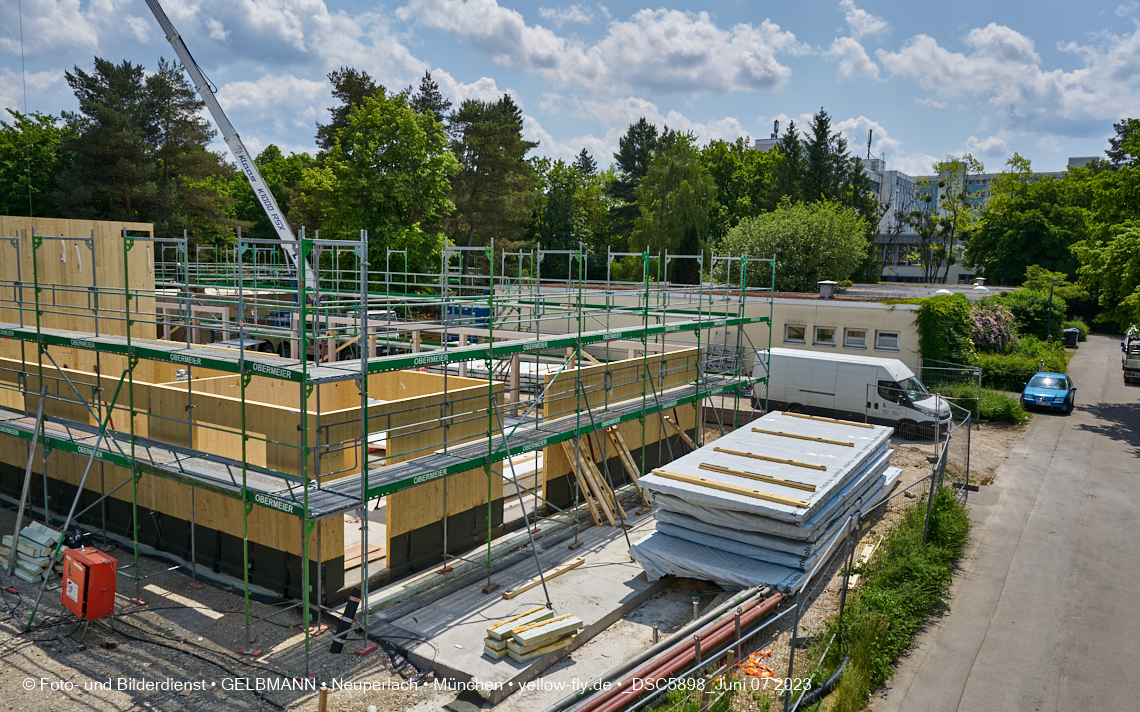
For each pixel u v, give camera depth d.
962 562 13.23
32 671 9.14
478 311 27.22
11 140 40.62
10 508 14.90
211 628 10.25
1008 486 17.66
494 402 13.42
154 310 17.81
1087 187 58.38
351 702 8.61
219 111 25.98
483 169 50.19
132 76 37.44
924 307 25.28
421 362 10.68
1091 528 14.90
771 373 23.66
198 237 41.03
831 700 8.84
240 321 10.30
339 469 10.63
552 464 14.79
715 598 11.48
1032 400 26.14
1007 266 57.09
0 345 17.34
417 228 40.12
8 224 17.06
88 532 13.55
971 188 83.19
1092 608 11.49
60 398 12.27
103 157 35.31
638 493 16.39
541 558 13.12
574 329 29.45
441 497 12.38
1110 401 28.17
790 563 11.34
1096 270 26.03
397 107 38.94
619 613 11.15
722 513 11.95
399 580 11.65
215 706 8.48
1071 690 9.27
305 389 9.33
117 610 10.73
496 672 9.09
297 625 10.33
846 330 26.73
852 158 71.69
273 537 11.06
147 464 11.23
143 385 12.29
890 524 14.84
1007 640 10.52
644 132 78.56
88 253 17.33
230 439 13.23
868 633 9.73
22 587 11.55
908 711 8.79
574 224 63.25
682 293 28.61
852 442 15.02
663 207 58.78
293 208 46.16
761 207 69.69
